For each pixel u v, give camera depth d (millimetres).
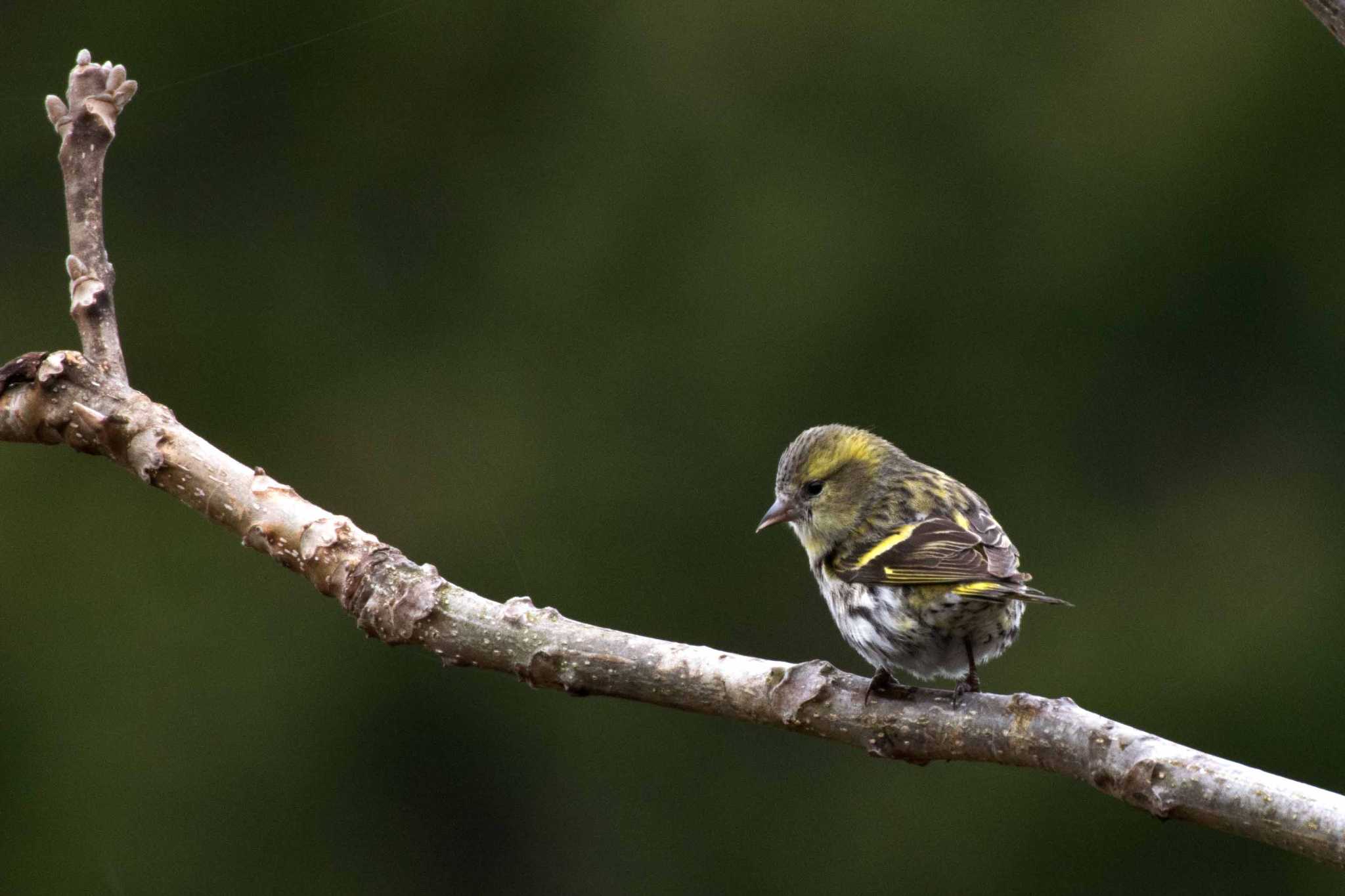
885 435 15102
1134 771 4270
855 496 7285
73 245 5387
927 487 7297
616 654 4887
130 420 5219
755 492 14812
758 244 15359
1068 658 14305
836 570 7098
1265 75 15266
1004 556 6402
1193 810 4180
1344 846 3938
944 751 4668
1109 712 14094
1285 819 4039
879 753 4723
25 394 5262
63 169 5422
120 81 5500
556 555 14695
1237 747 13773
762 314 15211
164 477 5184
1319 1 4938
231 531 5156
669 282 15398
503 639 4922
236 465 5180
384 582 5012
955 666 6582
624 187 15656
